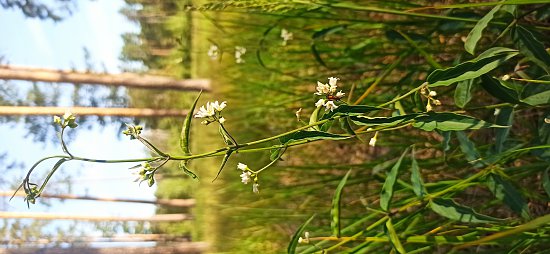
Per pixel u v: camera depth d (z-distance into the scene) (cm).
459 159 60
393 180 44
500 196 43
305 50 79
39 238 301
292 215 72
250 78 102
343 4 59
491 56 34
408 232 47
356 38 72
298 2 56
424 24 62
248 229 94
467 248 62
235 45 100
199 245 160
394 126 38
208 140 157
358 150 98
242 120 109
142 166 34
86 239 299
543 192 58
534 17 55
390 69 62
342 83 81
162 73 243
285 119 102
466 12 53
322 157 103
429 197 43
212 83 150
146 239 290
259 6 59
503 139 42
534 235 39
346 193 78
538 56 41
